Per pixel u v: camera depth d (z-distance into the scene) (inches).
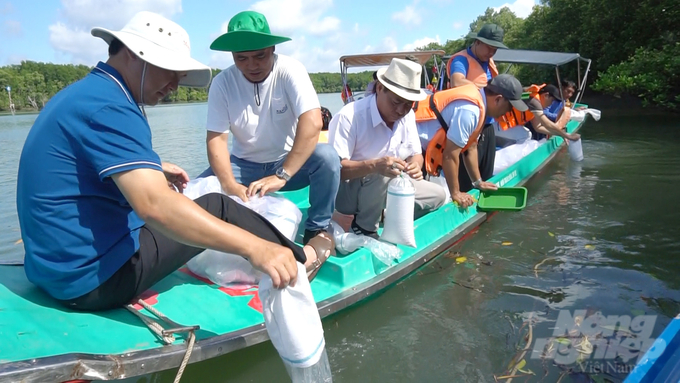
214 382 87.5
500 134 278.8
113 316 79.8
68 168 70.0
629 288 121.7
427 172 157.3
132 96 71.9
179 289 95.0
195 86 83.4
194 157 334.0
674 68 469.1
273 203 109.1
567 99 363.3
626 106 610.5
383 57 394.6
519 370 89.5
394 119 125.9
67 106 67.8
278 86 115.0
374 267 117.6
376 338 101.5
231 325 85.4
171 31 73.4
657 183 229.5
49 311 77.0
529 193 217.6
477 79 211.2
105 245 75.2
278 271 68.9
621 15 601.9
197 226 65.8
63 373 63.2
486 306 113.8
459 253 145.6
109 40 72.5
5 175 295.7
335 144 128.7
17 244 175.0
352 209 136.6
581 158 281.4
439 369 90.6
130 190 64.8
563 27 729.0
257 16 106.5
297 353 72.6
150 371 71.6
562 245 152.0
